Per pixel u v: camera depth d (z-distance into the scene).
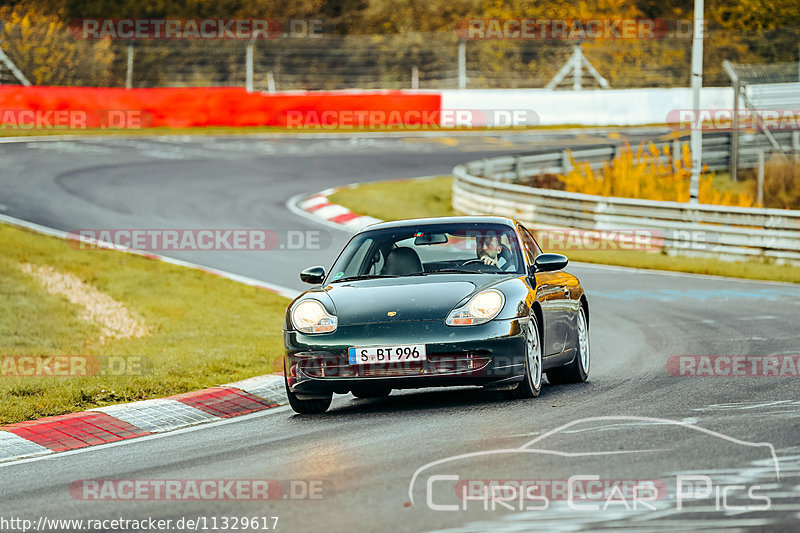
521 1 188.12
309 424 28.98
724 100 160.00
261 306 60.09
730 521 16.84
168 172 117.38
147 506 20.16
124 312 57.56
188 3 184.50
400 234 34.09
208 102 148.00
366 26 195.88
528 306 30.30
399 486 20.12
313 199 103.25
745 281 67.31
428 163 128.50
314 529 17.59
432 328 29.05
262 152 134.50
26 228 85.31
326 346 29.31
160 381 36.22
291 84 179.00
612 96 156.62
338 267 33.78
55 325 53.25
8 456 27.02
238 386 35.38
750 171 123.75
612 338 46.66
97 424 30.27
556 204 88.19
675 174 104.81
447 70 183.75
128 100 143.75
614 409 27.86
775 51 185.50
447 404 30.69
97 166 119.75
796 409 26.77
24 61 153.75
